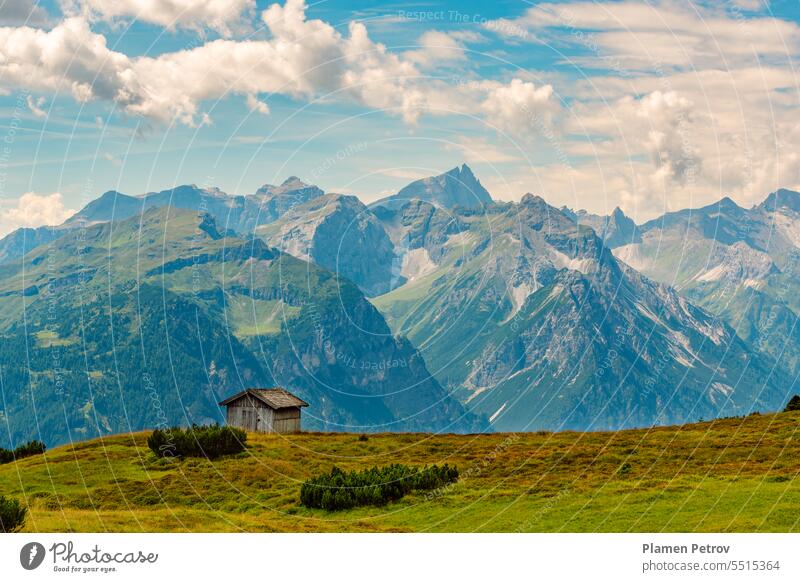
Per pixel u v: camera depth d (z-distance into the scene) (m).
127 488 62.66
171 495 60.94
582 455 70.50
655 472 62.53
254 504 58.72
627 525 49.00
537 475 64.06
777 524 47.44
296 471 68.06
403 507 56.97
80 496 60.84
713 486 56.25
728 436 74.88
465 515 53.53
